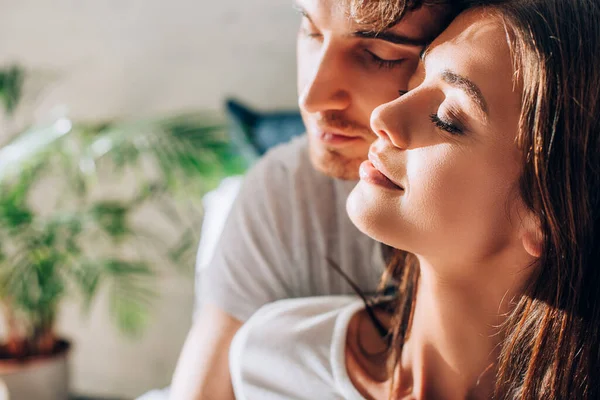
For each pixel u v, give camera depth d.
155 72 2.30
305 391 0.79
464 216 0.61
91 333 2.49
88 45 2.34
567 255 0.62
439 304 0.68
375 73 0.73
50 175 2.35
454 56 0.62
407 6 0.66
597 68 0.60
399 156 0.62
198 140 1.96
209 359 0.95
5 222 1.98
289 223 1.00
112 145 1.96
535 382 0.65
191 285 2.38
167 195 2.33
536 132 0.59
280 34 2.19
